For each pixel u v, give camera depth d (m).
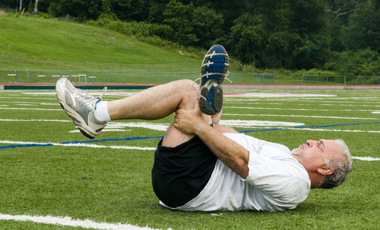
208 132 2.11
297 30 65.69
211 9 66.75
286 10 64.81
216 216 2.20
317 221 2.13
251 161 2.11
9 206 2.39
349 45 65.25
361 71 57.19
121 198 2.61
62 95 2.43
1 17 50.09
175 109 2.32
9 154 4.20
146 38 59.00
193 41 64.25
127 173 3.37
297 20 67.19
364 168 3.69
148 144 4.98
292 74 59.59
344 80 39.97
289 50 64.56
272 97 18.75
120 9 66.31
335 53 66.62
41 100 14.35
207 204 2.24
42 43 46.31
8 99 14.83
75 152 4.36
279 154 2.25
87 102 2.43
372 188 2.96
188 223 2.07
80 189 2.84
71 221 2.10
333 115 9.52
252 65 62.09
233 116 9.14
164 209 2.35
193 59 57.41
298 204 2.51
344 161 2.29
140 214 2.24
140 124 7.33
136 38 58.75
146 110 2.32
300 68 65.94
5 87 25.16
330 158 2.27
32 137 5.51
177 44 60.88
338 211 2.35
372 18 63.41
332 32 69.94
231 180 2.23
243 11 67.69
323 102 15.02
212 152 2.15
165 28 62.47
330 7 74.75
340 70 58.75
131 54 51.53
